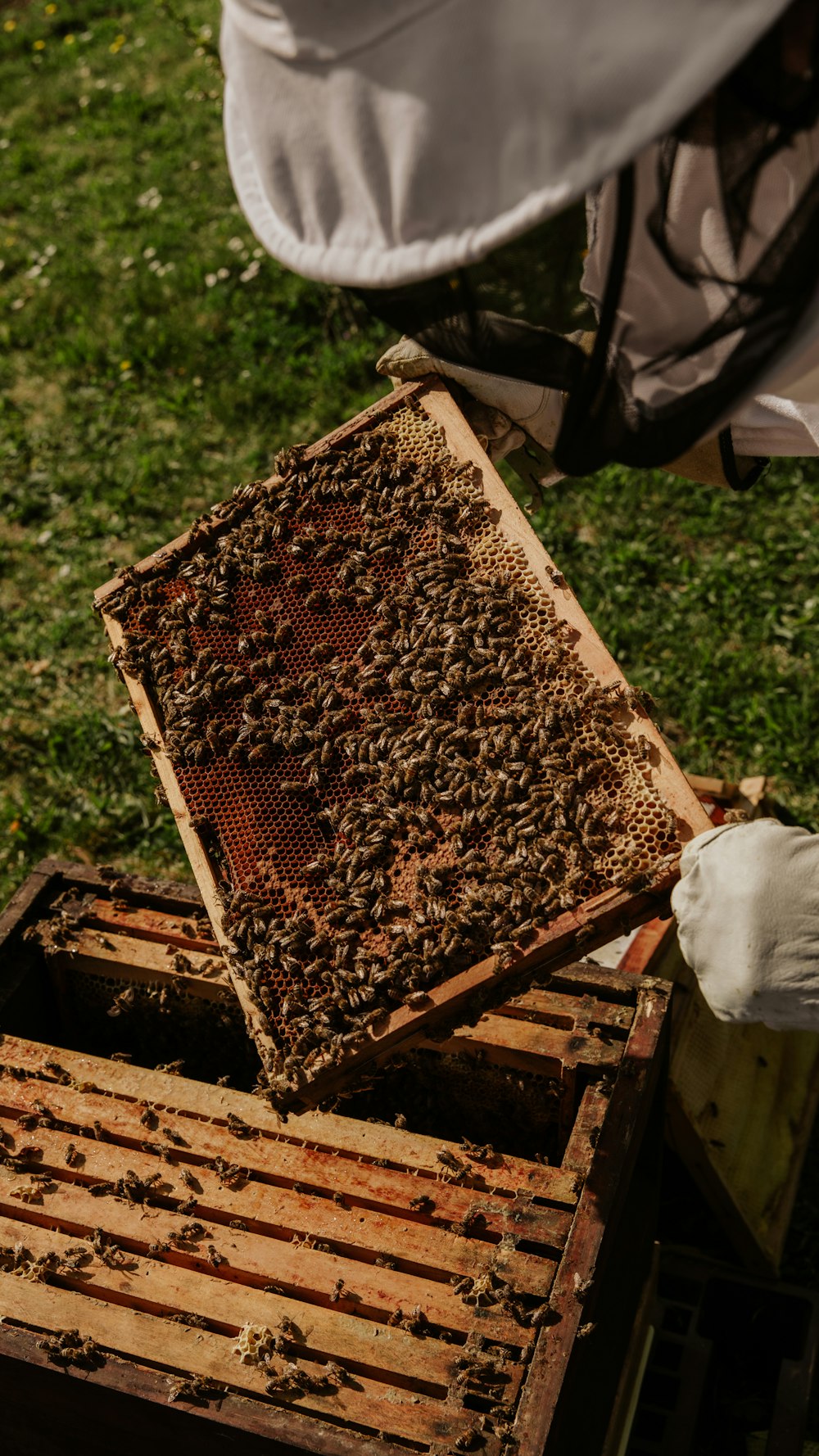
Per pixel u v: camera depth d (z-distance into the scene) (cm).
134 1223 238
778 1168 346
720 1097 333
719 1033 346
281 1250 231
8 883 476
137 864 480
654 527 579
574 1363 211
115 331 766
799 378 177
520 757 225
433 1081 281
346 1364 214
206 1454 222
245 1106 257
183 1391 207
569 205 137
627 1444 280
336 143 150
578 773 216
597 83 126
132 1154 251
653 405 158
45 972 304
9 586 617
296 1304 222
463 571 250
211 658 260
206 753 252
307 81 147
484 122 136
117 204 909
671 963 338
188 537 279
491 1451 195
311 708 247
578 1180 234
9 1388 234
